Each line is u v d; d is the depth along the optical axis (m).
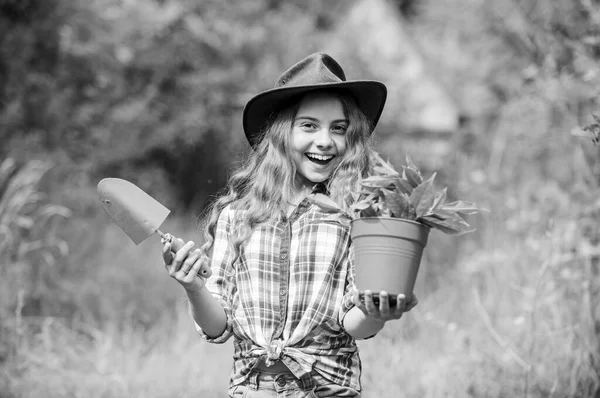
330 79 3.29
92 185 14.25
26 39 12.88
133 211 2.94
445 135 18.42
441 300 7.03
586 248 5.70
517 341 5.40
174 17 16.67
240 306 3.09
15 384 5.52
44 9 13.35
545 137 8.24
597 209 5.97
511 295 6.16
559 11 6.84
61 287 8.10
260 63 18.11
